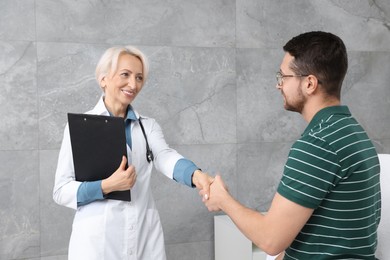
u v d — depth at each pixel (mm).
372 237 1290
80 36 2650
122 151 1715
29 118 2584
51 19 2596
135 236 1780
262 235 1229
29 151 2594
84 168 1720
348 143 1208
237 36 2943
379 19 3229
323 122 1252
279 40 3033
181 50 2834
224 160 2955
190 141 2883
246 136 2994
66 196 1731
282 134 3072
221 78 2924
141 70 1837
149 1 2760
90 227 1739
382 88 3262
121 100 1806
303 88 1291
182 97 2852
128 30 2732
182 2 2822
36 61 2580
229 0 2914
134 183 1727
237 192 2992
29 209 2609
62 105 2637
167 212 2863
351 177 1204
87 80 2674
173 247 2887
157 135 1947
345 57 1296
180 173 1822
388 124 3285
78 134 1677
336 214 1211
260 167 3033
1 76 2527
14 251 2596
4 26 2518
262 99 3014
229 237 2729
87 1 2652
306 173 1180
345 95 3188
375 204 1308
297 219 1190
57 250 2666
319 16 3107
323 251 1230
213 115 2920
